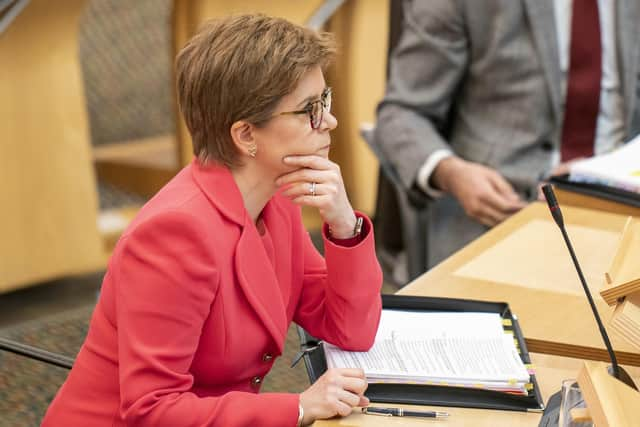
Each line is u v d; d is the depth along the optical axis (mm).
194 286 4039
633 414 3324
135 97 16891
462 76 8250
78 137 10625
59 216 10641
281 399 4047
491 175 7668
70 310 10750
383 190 9758
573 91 7996
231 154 4289
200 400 4051
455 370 4254
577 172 6820
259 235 4488
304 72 4141
